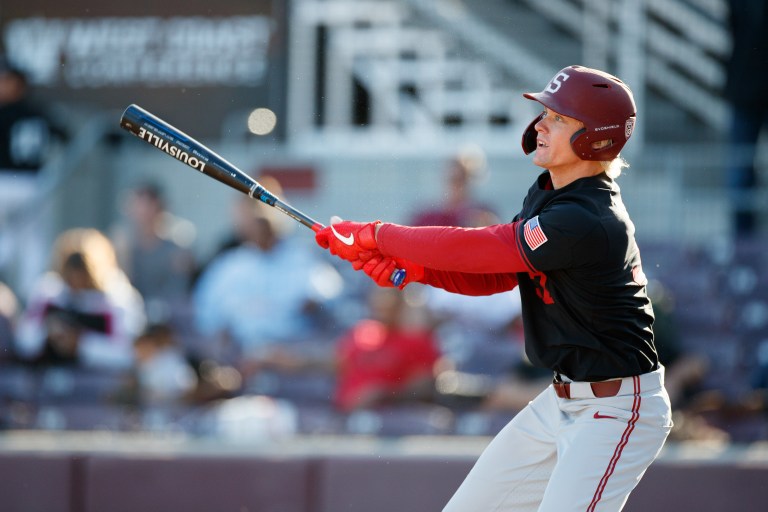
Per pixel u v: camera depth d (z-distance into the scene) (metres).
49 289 25.30
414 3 35.78
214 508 17.84
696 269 28.92
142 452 17.97
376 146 34.59
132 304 25.89
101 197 34.09
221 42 34.84
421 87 35.34
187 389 23.30
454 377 23.83
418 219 26.86
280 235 27.39
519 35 36.06
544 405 12.33
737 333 27.69
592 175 11.75
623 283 11.46
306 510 17.81
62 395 24.00
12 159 34.22
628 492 11.62
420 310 23.17
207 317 26.36
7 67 35.06
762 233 30.41
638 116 34.38
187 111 34.91
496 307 25.88
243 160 33.72
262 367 24.30
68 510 17.84
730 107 30.61
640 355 11.67
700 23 35.03
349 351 23.05
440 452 17.77
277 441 19.52
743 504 17.31
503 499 12.42
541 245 11.16
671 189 31.81
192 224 33.75
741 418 22.69
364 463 17.75
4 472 17.88
